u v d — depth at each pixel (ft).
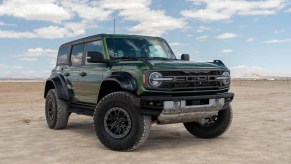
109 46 22.53
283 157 18.21
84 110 24.70
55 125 27.78
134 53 22.90
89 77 23.06
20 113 40.47
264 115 36.68
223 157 18.24
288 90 103.86
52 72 29.81
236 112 39.78
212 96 20.20
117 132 19.60
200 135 23.95
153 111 18.65
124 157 18.34
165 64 19.39
